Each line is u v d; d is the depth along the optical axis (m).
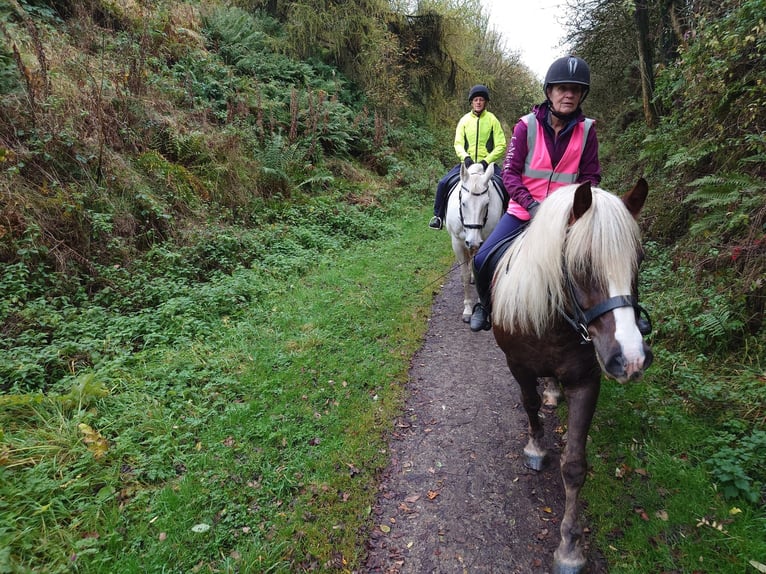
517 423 3.52
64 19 8.16
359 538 2.53
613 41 10.70
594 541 2.44
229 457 3.00
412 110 17.33
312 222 8.30
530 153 2.65
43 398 3.18
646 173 6.69
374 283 6.30
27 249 4.55
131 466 2.86
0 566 2.07
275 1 13.64
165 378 3.75
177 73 8.80
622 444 3.04
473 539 2.54
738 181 4.04
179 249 5.91
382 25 14.73
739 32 4.50
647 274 5.04
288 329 4.84
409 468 3.08
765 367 3.38
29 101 5.47
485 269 2.76
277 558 2.35
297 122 10.44
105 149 5.98
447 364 4.44
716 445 2.89
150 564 2.26
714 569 2.20
